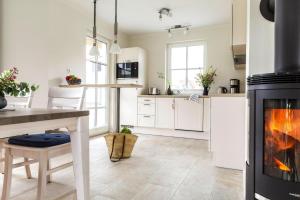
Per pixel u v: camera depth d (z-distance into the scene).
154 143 3.99
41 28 3.40
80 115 1.26
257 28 1.67
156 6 3.88
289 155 1.29
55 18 3.61
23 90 1.34
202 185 2.12
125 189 2.01
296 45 1.30
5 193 1.51
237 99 2.62
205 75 4.79
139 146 3.73
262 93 1.34
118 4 3.80
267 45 1.65
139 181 2.20
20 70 3.13
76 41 4.03
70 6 3.87
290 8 1.31
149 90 5.36
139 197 1.86
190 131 4.55
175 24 4.83
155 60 5.48
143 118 4.94
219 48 4.84
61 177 2.25
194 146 3.77
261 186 1.35
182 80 5.35
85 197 1.33
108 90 5.15
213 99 2.73
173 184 2.14
